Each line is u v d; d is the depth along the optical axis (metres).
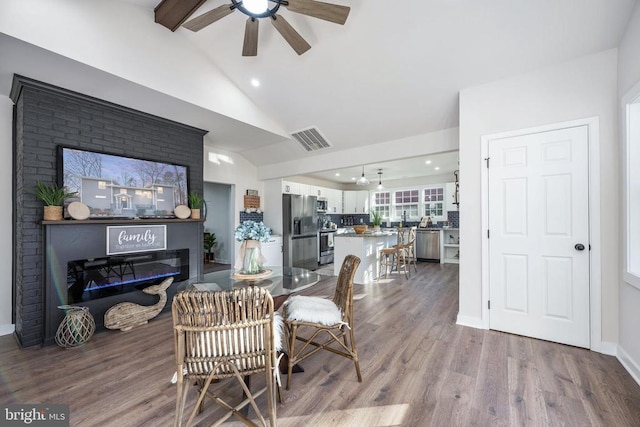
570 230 2.40
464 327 2.86
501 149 2.71
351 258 2.15
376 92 3.23
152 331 2.83
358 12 2.40
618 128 2.21
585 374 1.97
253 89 3.53
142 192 3.23
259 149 5.01
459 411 1.61
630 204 2.07
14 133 2.78
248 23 2.04
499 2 2.13
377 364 2.15
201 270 3.73
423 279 5.09
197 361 1.32
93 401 1.73
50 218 2.49
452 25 2.36
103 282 2.92
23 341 2.46
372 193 8.54
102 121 2.95
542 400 1.70
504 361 2.16
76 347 2.47
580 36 2.22
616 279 2.22
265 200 5.87
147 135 3.32
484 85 2.80
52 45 2.06
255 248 2.25
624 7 1.98
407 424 1.52
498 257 2.73
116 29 2.42
